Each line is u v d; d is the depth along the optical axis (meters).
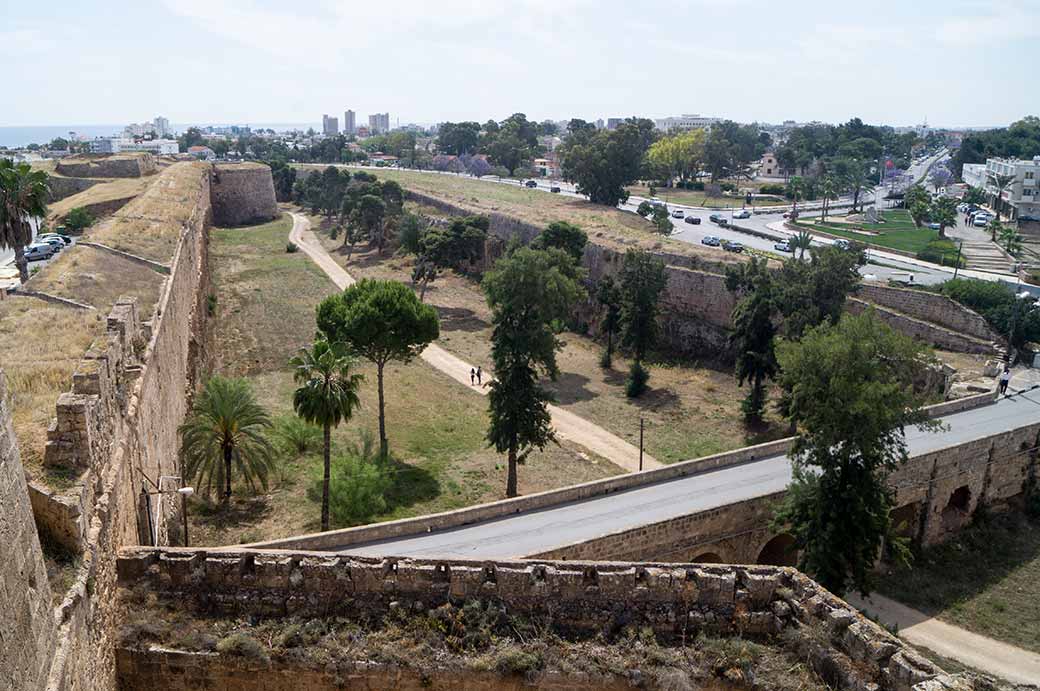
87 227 95.25
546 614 23.27
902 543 38.94
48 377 29.39
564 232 95.62
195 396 56.34
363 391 67.62
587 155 154.62
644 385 75.25
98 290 47.44
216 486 45.25
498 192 174.62
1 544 13.55
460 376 75.06
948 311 72.31
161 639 21.88
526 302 50.91
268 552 23.77
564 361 85.06
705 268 89.62
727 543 38.09
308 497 46.09
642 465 56.47
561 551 32.69
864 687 20.39
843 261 68.50
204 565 23.36
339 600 23.31
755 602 23.66
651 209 140.62
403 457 54.91
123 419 27.42
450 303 105.44
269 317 88.00
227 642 21.59
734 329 68.69
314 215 172.75
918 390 65.38
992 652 36.75
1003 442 49.78
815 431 36.94
